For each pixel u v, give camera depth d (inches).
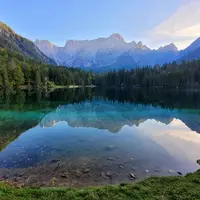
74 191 356.2
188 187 363.3
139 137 891.4
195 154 674.8
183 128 1065.5
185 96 3019.2
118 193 343.9
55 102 2294.5
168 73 5639.8
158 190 353.1
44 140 832.3
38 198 327.0
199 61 6210.6
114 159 621.0
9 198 322.0
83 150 708.0
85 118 1355.8
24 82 4795.8
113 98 2913.4
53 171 533.0
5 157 637.9
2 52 6688.0
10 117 1318.9
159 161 608.1
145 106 1968.5
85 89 5590.6
